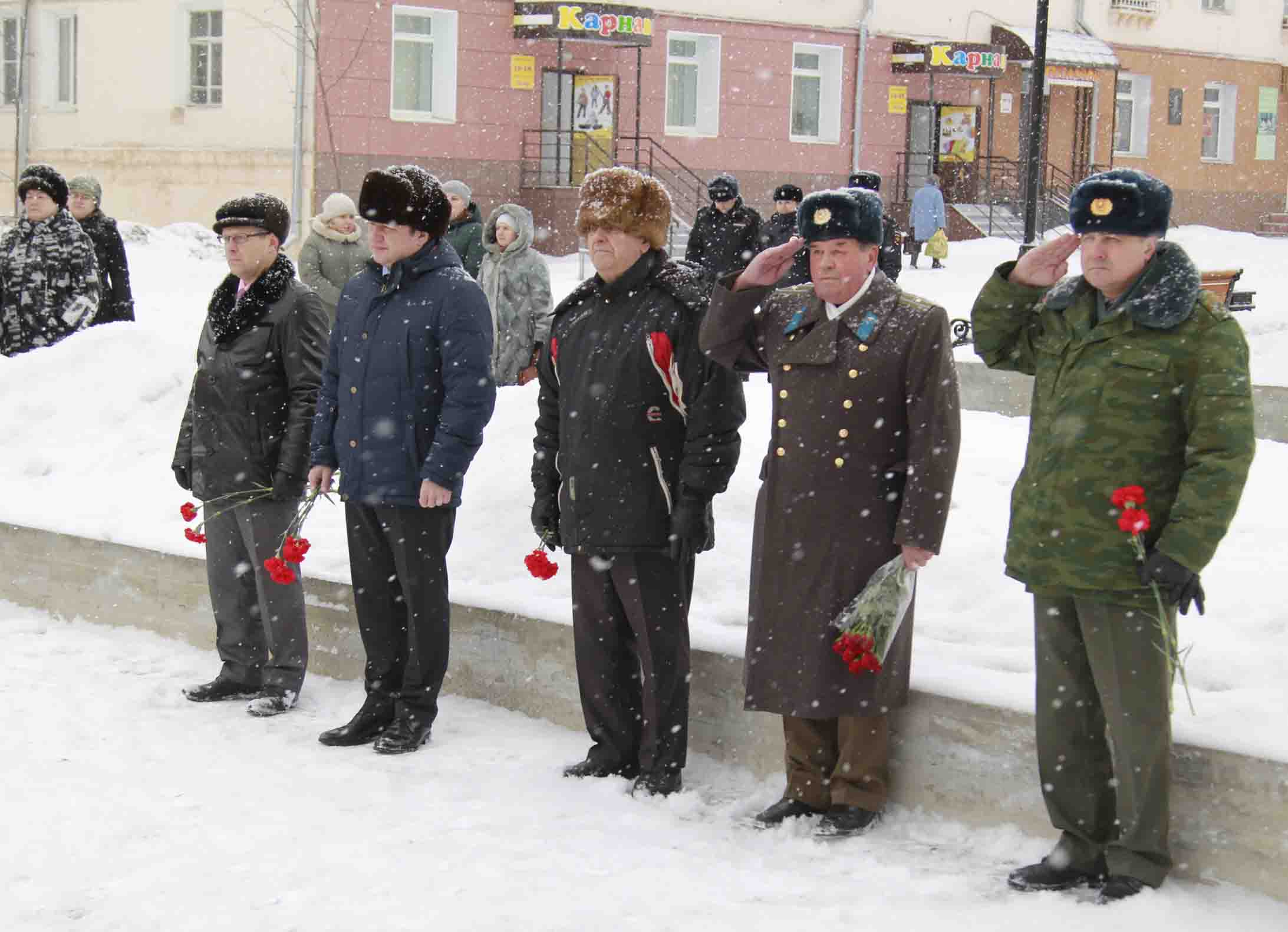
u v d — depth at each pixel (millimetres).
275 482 6219
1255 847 4312
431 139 25656
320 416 6070
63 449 9312
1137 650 4305
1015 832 4812
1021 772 4797
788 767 5105
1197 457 4242
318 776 5492
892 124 30688
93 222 11203
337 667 6781
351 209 10406
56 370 9961
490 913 4320
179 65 26312
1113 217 4301
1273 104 36438
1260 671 5047
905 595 4828
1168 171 35031
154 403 9633
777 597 4973
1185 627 5414
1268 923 4176
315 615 6844
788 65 29344
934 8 31078
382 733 5902
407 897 4434
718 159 28641
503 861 4703
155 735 5945
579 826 5016
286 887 4508
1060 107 33125
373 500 5797
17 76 29172
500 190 26438
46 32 28516
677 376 5277
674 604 5344
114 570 7543
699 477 5227
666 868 4660
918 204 25906
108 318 11281
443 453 5699
